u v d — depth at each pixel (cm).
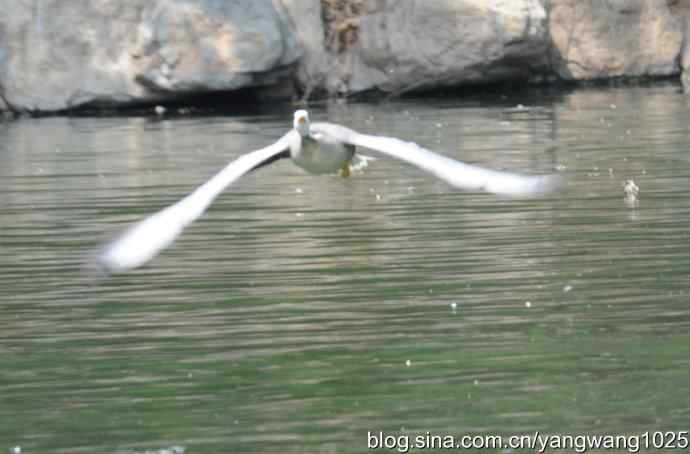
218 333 1282
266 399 1104
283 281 1464
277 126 2688
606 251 1553
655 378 1125
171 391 1130
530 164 2127
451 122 2669
